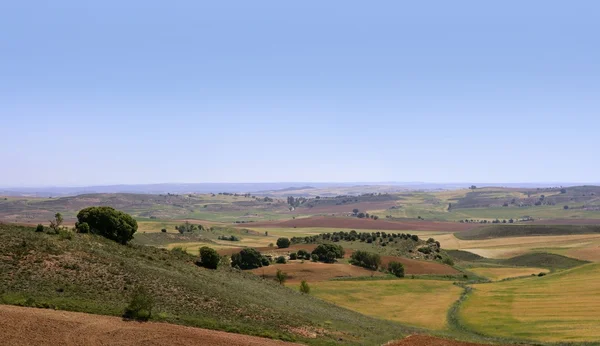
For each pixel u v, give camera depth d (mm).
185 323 44281
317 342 45844
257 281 79375
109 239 68438
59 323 38156
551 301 84312
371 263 128625
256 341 42375
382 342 49875
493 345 52719
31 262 48312
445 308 85812
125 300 46219
